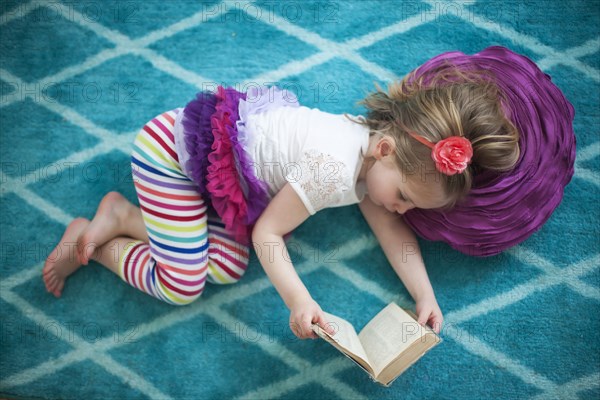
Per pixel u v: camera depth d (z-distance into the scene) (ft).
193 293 3.73
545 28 4.15
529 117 3.51
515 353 3.93
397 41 4.17
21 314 3.97
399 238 3.86
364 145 3.35
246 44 4.16
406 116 3.19
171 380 3.92
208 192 3.59
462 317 3.96
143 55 4.15
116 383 3.92
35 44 4.14
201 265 3.67
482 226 3.62
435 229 3.72
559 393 3.89
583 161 4.02
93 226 3.77
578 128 4.04
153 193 3.54
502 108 3.34
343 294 4.01
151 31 4.17
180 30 4.17
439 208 3.61
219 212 3.55
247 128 3.39
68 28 4.16
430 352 3.93
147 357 3.94
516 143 3.23
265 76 4.14
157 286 3.71
